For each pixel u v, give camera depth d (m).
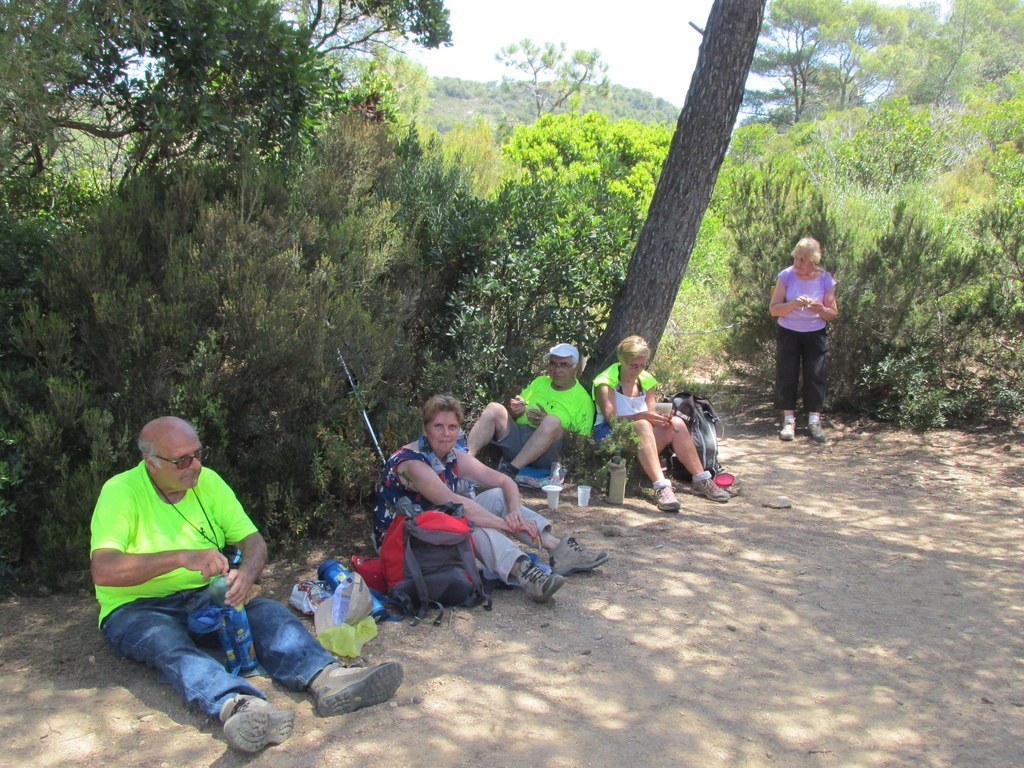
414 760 3.05
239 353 4.79
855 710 3.48
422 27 7.96
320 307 5.01
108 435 4.34
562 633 4.06
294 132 6.21
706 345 9.89
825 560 5.08
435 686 3.55
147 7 5.23
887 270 8.08
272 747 3.11
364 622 3.93
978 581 4.83
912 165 16.30
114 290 4.50
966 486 6.56
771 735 3.29
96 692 3.43
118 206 4.93
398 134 8.95
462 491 4.81
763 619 4.28
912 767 3.12
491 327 6.56
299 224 5.45
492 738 3.20
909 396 7.96
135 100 5.55
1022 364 7.93
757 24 6.52
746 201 9.06
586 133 18.58
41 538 4.27
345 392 5.28
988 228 8.23
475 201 6.91
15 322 4.62
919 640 4.11
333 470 5.02
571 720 3.34
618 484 5.96
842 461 7.22
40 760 3.01
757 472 6.89
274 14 5.85
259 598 3.70
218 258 4.88
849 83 59.97
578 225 6.83
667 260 6.82
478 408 6.54
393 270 6.16
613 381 6.38
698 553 5.12
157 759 3.03
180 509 3.64
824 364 7.71
